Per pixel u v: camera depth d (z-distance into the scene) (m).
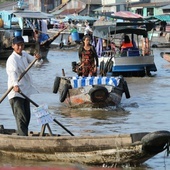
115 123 38.66
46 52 103.69
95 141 25.91
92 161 26.28
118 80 45.56
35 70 81.38
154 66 72.44
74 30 133.62
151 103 48.28
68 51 130.62
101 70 70.00
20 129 28.81
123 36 76.25
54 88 47.53
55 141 26.72
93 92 43.97
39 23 110.00
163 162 27.81
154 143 24.83
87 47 48.47
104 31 72.06
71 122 39.03
